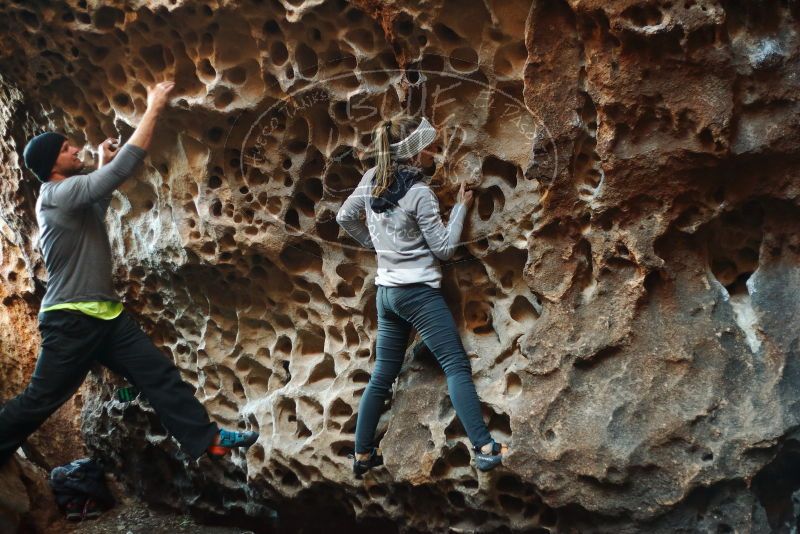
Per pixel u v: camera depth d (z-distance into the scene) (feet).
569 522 9.13
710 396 8.38
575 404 8.80
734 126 7.98
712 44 7.79
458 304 9.96
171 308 12.19
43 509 13.03
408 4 8.73
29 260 13.80
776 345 8.36
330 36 9.43
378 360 9.43
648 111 8.14
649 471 8.48
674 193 8.32
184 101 10.32
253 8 9.50
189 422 9.95
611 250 8.60
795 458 8.70
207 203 10.78
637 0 7.71
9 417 9.48
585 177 8.71
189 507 13.05
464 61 9.04
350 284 10.63
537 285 8.99
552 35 8.36
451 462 9.77
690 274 8.66
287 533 12.13
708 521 8.39
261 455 11.25
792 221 8.44
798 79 7.82
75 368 9.59
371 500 10.57
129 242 11.92
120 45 10.53
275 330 11.53
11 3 10.49
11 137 12.84
